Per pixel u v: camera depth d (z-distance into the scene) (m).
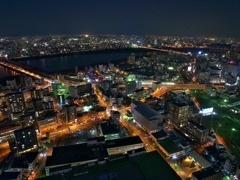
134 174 84.06
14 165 117.62
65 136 155.88
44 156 133.00
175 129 156.75
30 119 159.62
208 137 146.12
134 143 133.12
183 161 122.81
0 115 187.38
